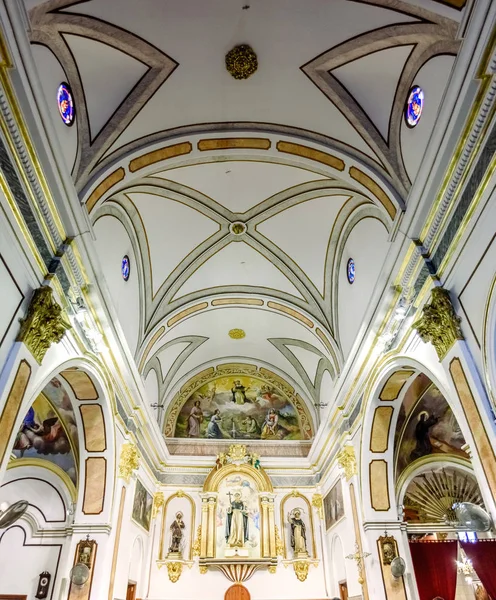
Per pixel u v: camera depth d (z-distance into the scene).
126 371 11.13
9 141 5.57
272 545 15.41
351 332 11.84
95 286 8.48
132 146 8.56
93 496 10.27
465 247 6.43
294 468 17.11
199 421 18.19
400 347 8.91
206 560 14.85
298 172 10.69
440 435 11.72
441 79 6.55
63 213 7.00
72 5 6.25
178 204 11.55
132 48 7.38
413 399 10.71
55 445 11.23
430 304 7.14
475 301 6.20
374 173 8.29
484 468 5.98
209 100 8.53
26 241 6.24
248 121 8.99
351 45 7.36
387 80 7.69
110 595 9.94
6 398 5.68
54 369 7.60
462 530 6.64
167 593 14.48
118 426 11.16
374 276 10.32
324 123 8.70
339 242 12.15
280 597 14.64
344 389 12.10
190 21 7.23
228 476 16.66
